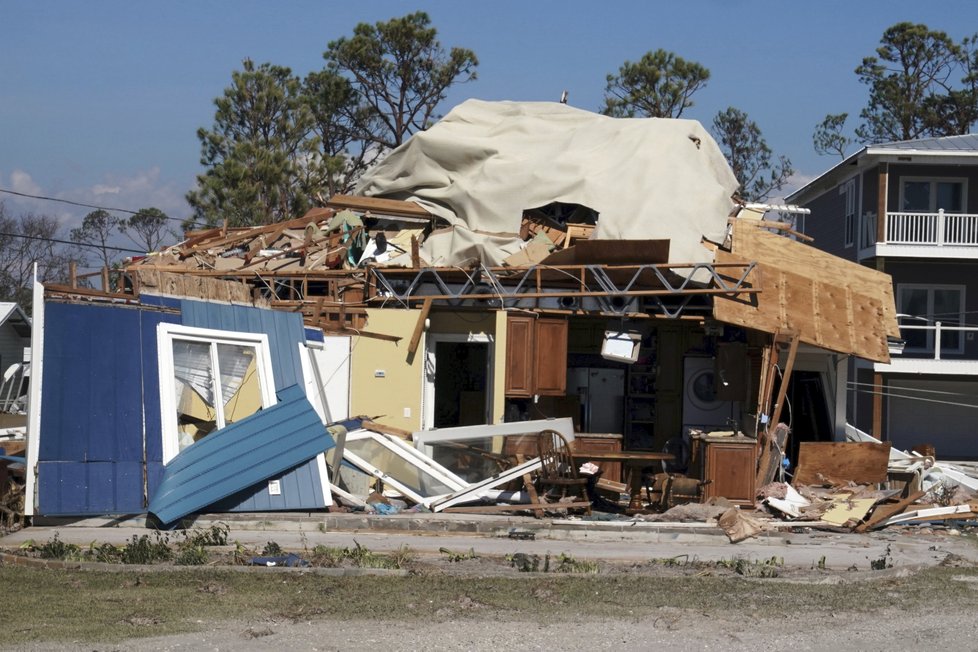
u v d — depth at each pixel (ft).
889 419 103.50
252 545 38.65
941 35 165.58
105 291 44.19
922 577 36.09
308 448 45.29
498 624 27.48
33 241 183.01
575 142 67.00
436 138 67.46
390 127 122.42
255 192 104.27
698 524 46.09
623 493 54.95
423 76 121.60
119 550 35.73
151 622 26.63
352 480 49.73
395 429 52.75
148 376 44.06
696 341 65.67
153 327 44.83
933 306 101.50
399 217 66.69
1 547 36.91
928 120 164.96
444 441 52.13
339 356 57.11
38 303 42.19
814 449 56.03
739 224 64.18
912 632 27.76
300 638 25.53
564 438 49.39
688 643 26.13
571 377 66.64
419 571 34.50
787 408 68.13
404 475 49.90
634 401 66.44
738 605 30.45
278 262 64.13
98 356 43.14
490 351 58.85
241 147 106.42
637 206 60.44
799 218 128.47
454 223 64.80
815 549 42.88
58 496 41.27
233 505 43.55
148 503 42.34
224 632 25.88
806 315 58.39
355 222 66.18
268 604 28.96
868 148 97.35
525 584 32.68
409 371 57.57
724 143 156.15
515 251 60.70
